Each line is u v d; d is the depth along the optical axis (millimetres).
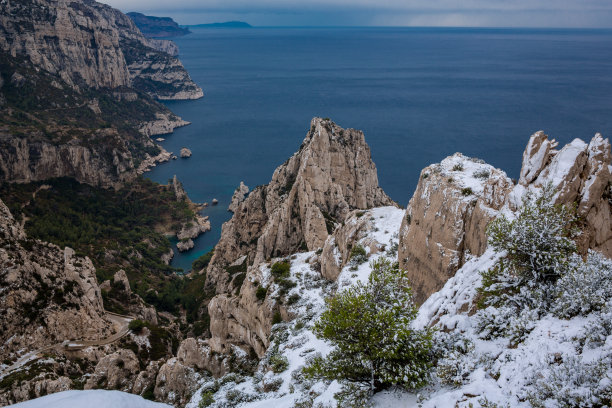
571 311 24016
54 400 16141
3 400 79750
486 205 41000
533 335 23891
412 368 26297
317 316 60469
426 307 36500
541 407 18891
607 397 17812
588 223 31469
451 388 24359
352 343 28484
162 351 111375
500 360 23531
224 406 48750
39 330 100562
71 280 115625
